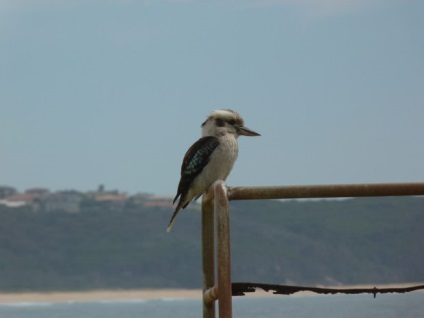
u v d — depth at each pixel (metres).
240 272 178.50
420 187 6.40
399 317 44.19
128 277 184.75
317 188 6.42
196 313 96.69
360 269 180.50
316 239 188.12
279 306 88.25
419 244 185.00
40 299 160.25
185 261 186.62
